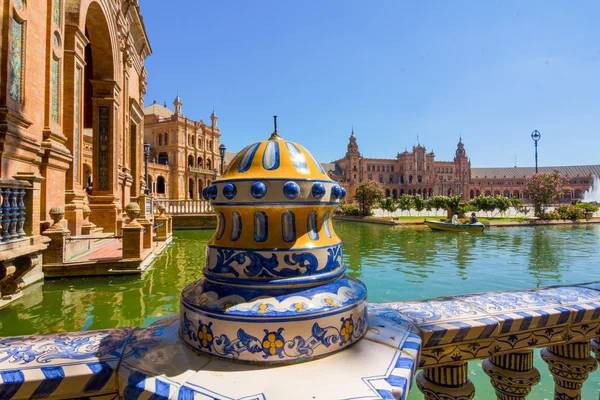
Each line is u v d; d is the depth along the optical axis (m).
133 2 16.02
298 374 1.01
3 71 6.44
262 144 1.39
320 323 1.10
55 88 8.58
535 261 13.22
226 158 76.06
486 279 10.08
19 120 6.85
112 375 1.08
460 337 1.39
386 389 0.93
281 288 1.17
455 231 25.80
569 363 1.67
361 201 44.25
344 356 1.11
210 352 1.11
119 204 14.87
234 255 1.23
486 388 3.65
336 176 101.31
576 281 10.08
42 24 7.87
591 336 1.63
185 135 60.16
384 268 11.57
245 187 1.24
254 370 1.04
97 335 1.33
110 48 13.25
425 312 1.53
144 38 19.84
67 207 9.62
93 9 11.87
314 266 1.24
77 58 10.45
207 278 1.30
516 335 1.49
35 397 1.04
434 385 1.48
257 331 1.07
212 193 1.35
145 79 21.80
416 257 13.98
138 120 20.38
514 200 44.22
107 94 13.54
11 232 5.35
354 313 1.20
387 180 107.75
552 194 37.94
